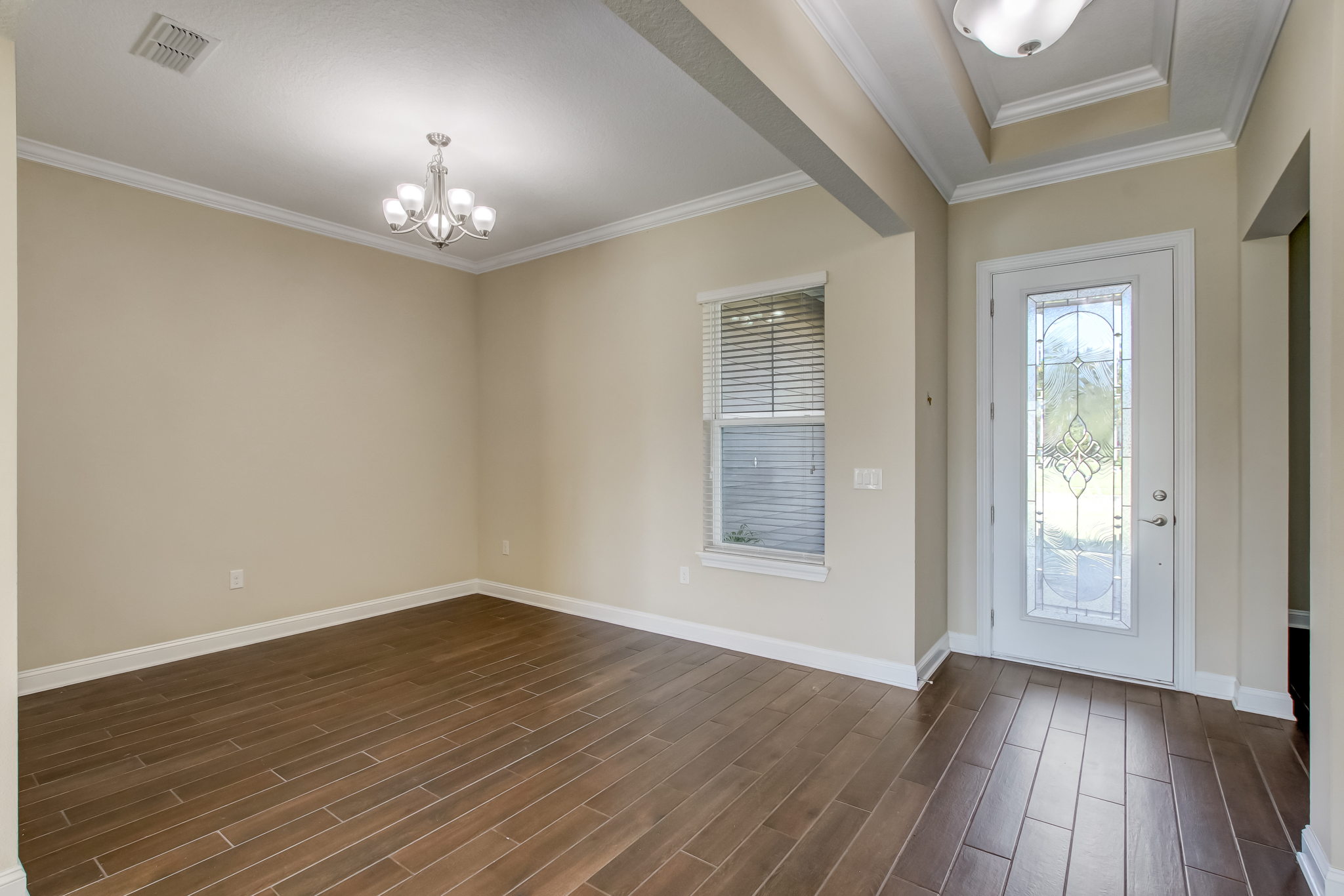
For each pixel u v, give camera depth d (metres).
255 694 3.18
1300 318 4.16
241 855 1.93
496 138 3.12
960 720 2.83
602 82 2.65
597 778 2.37
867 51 2.43
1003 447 3.53
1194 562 3.06
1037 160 3.27
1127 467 3.22
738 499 3.88
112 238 3.46
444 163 3.40
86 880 1.81
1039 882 1.80
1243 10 2.19
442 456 5.03
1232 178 2.96
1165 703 2.97
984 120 3.18
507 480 5.05
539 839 2.00
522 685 3.29
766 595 3.70
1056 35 2.17
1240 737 2.64
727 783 2.32
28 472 3.21
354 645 3.94
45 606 3.25
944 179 3.45
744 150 3.25
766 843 1.98
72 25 2.29
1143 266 3.16
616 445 4.38
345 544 4.44
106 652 3.44
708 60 1.80
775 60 1.97
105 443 3.44
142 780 2.36
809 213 3.53
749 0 1.85
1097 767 2.41
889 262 3.25
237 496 3.93
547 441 4.78
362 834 2.04
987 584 3.58
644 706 3.00
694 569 4.00
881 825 2.07
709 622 3.94
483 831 2.04
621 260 4.34
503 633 4.17
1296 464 4.18
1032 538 3.47
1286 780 2.31
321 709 3.00
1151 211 3.14
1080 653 3.34
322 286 4.32
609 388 4.41
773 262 3.66
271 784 2.34
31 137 3.13
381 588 4.64
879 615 3.30
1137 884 1.79
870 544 3.32
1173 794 2.23
